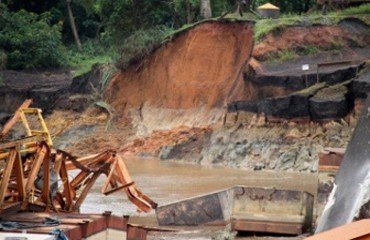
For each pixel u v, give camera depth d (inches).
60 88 3031.5
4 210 1015.0
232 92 2588.6
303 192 1213.1
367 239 576.1
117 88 2947.8
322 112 2178.9
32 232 877.8
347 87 2213.3
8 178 1020.5
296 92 2274.9
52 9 4072.3
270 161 2194.9
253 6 3240.7
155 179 1962.4
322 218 933.8
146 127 2751.0
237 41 2682.1
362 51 2556.6
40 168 1120.2
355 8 2780.5
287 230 1205.7
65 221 976.9
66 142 2743.6
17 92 3048.7
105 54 3737.7
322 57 2536.9
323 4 2760.8
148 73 2883.9
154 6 3233.3
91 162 1190.3
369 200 856.9
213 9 3302.2
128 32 3213.6
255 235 1219.9
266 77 2421.3
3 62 3395.7
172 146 2466.8
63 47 3607.3
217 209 1261.1
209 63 2719.0
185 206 1272.1
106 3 3233.3
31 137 1059.3
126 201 1567.4
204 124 2564.0
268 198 1219.2
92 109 2901.1
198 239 1210.6
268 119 2287.2
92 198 1601.9
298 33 2593.5
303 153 2154.3
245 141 2288.4
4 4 3759.8
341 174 961.5
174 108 2738.7
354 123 2135.8
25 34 3516.2
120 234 1019.9
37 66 3496.6
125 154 2568.9
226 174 2066.9
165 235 1245.7
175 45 2829.7
